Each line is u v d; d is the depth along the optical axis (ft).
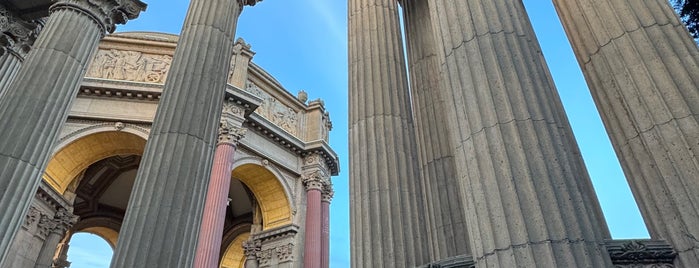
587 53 23.39
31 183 27.02
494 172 17.67
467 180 18.92
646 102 19.62
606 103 22.06
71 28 32.27
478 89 20.03
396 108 30.81
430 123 35.70
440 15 24.43
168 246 25.36
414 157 29.37
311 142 97.04
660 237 18.21
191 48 34.14
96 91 76.23
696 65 19.25
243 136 80.28
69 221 75.00
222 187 70.79
